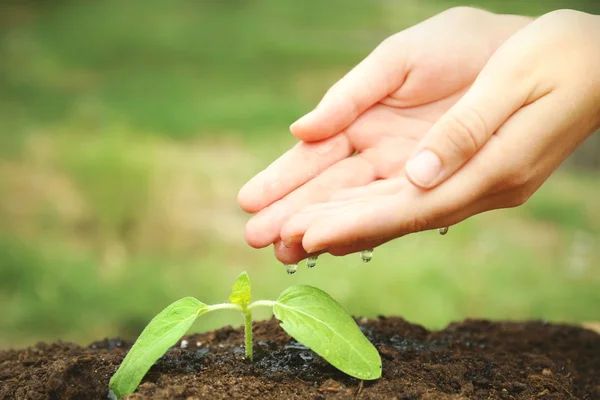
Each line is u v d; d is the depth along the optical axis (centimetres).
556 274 110
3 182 131
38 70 230
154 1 338
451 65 49
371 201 44
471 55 49
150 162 132
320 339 40
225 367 42
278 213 46
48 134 162
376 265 104
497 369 44
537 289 104
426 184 41
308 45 290
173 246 119
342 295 95
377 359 40
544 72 43
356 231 42
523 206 141
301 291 42
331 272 101
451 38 49
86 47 266
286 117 194
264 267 109
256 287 99
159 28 298
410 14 352
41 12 309
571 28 44
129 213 122
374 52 49
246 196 46
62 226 122
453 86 49
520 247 120
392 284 98
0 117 178
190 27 308
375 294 96
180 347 46
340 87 48
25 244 110
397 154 48
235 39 294
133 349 40
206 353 44
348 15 346
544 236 129
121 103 201
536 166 43
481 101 42
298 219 44
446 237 123
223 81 238
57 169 138
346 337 41
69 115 181
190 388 40
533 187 44
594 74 43
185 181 135
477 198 43
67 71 239
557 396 43
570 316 97
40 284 100
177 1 348
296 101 214
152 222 122
